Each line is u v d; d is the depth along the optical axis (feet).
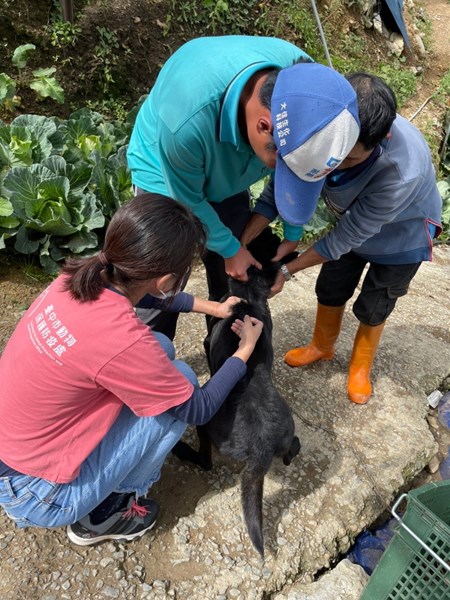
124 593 6.61
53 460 5.64
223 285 9.40
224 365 6.68
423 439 9.66
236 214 8.78
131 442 6.12
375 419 9.88
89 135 13.61
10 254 11.89
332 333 10.52
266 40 6.84
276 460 8.71
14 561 6.74
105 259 5.20
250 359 7.58
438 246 17.70
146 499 7.39
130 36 16.12
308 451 8.99
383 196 7.32
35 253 11.96
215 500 7.86
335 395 10.26
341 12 22.74
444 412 10.81
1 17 14.17
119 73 15.89
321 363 10.98
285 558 7.35
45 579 6.61
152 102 7.41
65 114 15.01
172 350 7.70
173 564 7.04
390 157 7.07
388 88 6.25
